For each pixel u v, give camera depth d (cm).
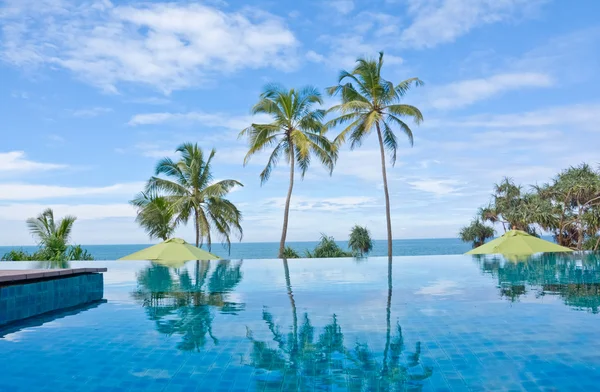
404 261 1784
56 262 1961
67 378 434
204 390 405
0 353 515
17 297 687
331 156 2345
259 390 405
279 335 587
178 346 539
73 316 720
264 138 2272
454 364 460
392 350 512
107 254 8319
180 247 1602
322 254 2594
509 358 473
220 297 900
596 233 2638
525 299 817
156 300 873
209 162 2581
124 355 505
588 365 446
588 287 964
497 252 1609
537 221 2789
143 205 2425
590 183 2523
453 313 699
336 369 456
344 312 726
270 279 1214
